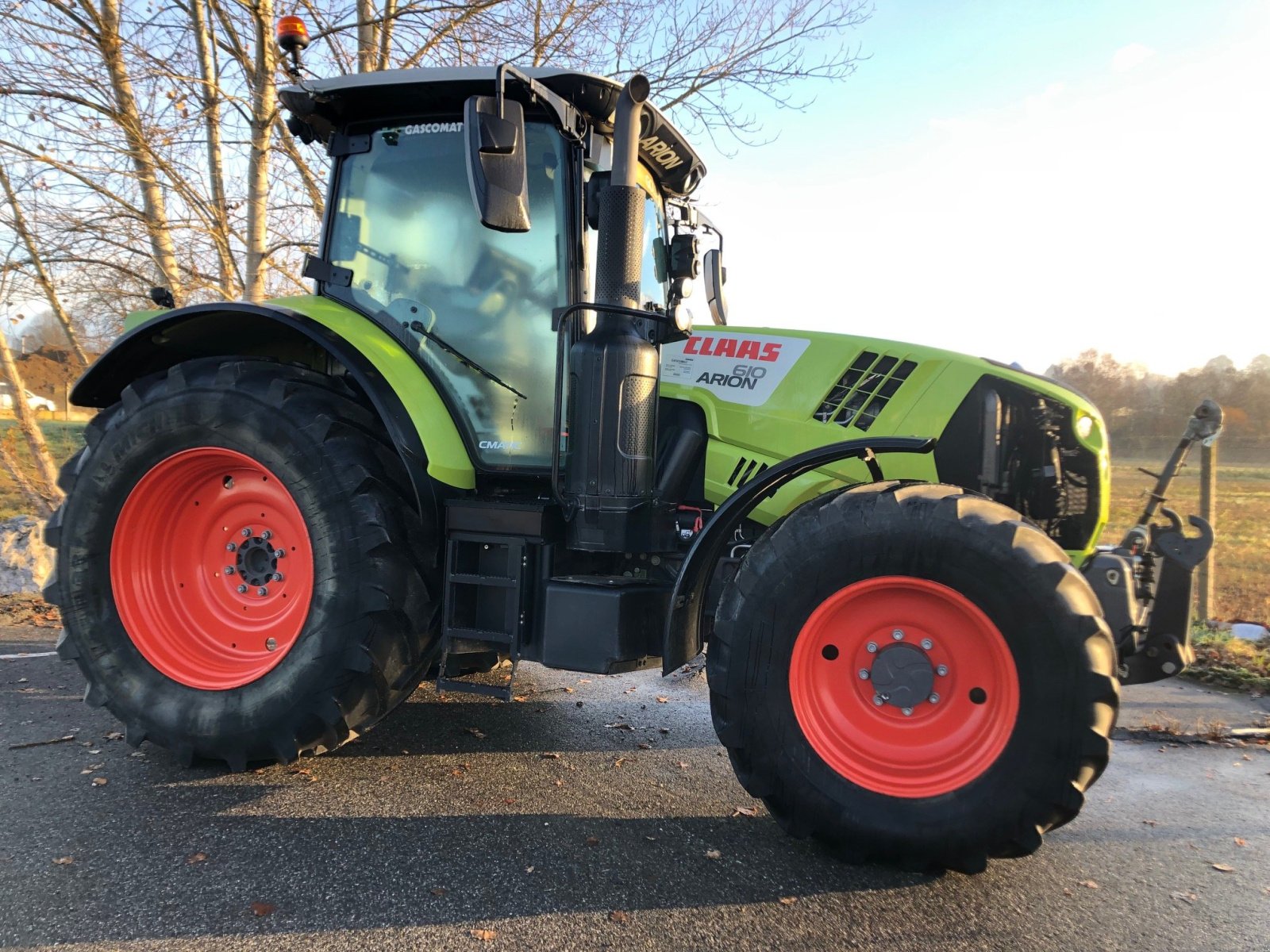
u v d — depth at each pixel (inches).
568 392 107.6
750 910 79.8
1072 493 113.7
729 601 95.0
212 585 119.5
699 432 123.0
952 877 88.0
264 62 223.6
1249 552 318.0
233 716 107.1
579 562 116.3
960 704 89.6
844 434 114.8
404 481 114.2
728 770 118.2
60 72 217.3
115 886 80.2
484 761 119.1
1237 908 83.3
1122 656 102.0
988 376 111.6
